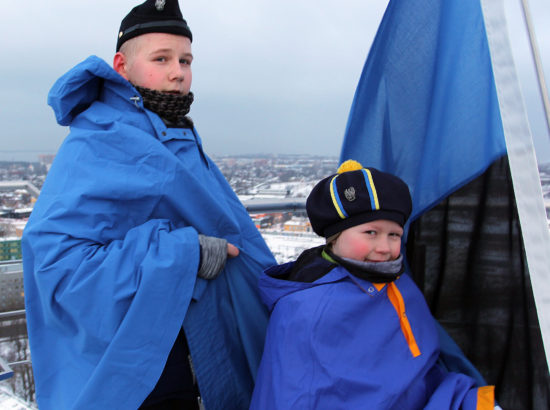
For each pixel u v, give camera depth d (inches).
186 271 40.3
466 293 46.7
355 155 52.0
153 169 42.1
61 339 41.9
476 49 44.6
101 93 46.8
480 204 45.1
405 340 39.7
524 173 31.1
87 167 41.1
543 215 30.3
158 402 45.1
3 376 70.7
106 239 40.8
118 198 40.6
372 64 49.9
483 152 44.6
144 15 45.3
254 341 49.4
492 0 32.9
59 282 38.4
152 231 41.0
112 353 38.2
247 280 49.9
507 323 43.4
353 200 39.7
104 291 38.3
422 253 50.1
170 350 41.5
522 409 42.1
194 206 44.6
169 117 46.8
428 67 48.9
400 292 41.6
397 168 51.8
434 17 48.2
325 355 37.3
